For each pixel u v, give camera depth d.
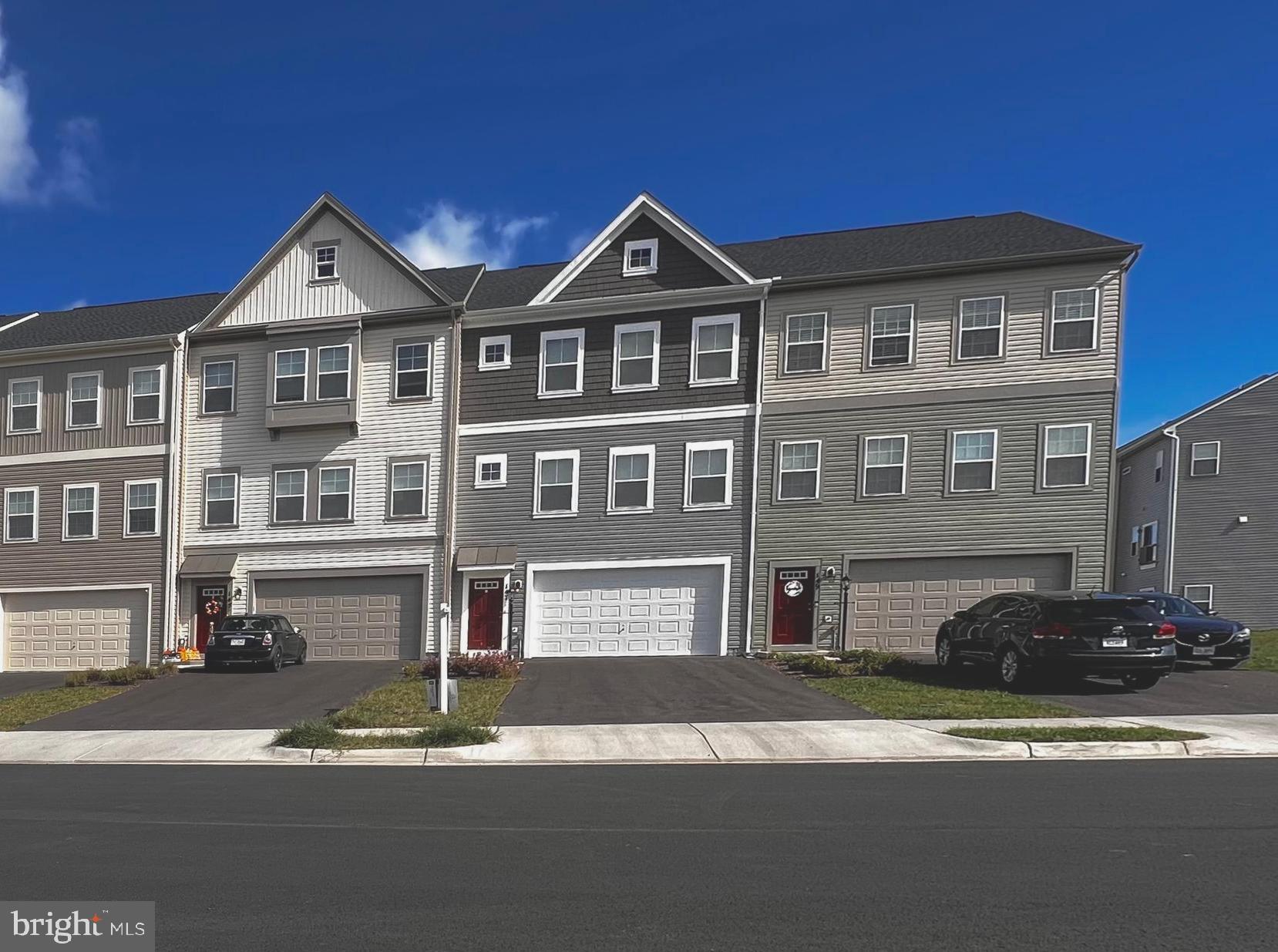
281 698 17.97
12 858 7.23
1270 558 29.47
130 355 28.20
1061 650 14.79
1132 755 10.86
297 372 26.69
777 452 23.45
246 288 27.61
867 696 15.26
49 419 28.67
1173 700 14.38
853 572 22.73
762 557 23.31
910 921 5.36
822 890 5.93
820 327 23.53
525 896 5.98
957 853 6.70
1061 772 9.80
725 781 9.75
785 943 5.07
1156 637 14.83
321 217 27.27
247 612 26.53
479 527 25.33
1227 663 18.83
